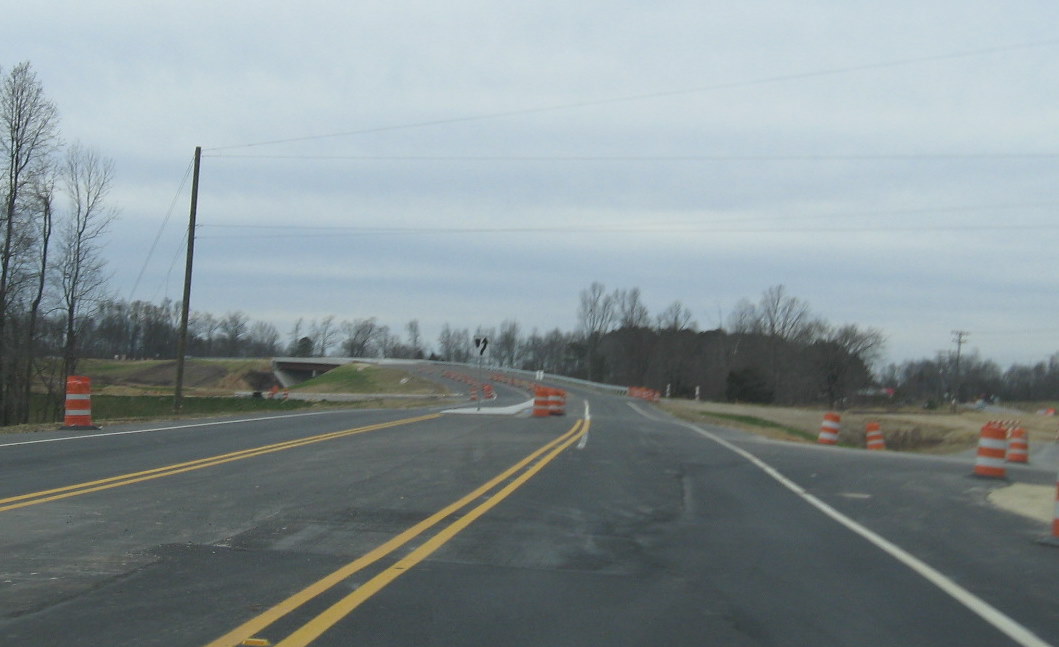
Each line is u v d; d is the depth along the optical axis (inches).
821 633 251.0
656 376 4347.9
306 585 283.4
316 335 6176.2
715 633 248.4
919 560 350.0
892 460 772.6
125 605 256.4
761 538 389.1
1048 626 262.8
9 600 258.8
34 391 2397.9
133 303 5123.0
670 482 570.6
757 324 4106.8
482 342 1595.7
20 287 1804.9
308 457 639.1
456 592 281.9
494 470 594.2
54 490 453.1
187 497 446.6
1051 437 1750.7
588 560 335.0
